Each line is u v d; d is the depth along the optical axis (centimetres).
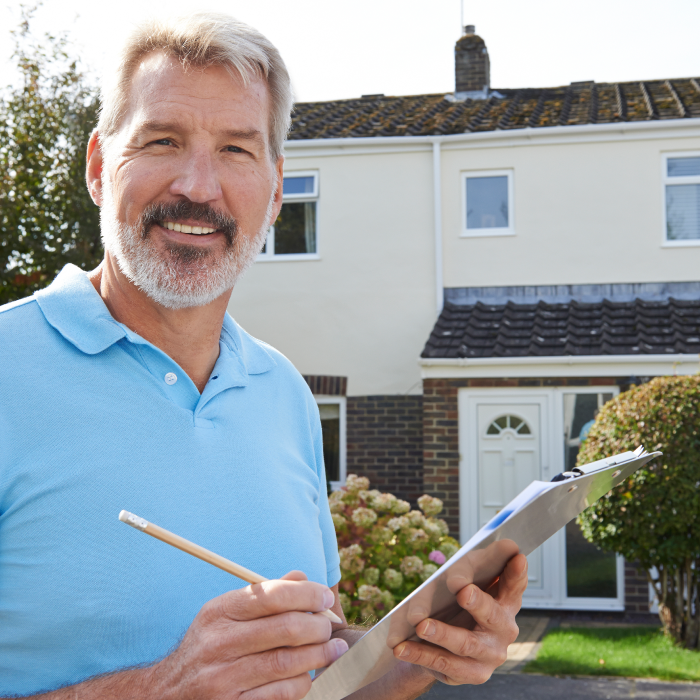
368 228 1070
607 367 895
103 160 151
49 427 128
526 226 1038
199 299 143
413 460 1020
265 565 142
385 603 615
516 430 930
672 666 671
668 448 704
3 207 827
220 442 144
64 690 115
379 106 1264
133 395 137
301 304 1073
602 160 1026
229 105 147
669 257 1005
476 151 1055
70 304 140
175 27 145
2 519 125
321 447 185
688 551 705
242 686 106
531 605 912
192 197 141
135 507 130
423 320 1046
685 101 1098
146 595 127
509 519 105
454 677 127
